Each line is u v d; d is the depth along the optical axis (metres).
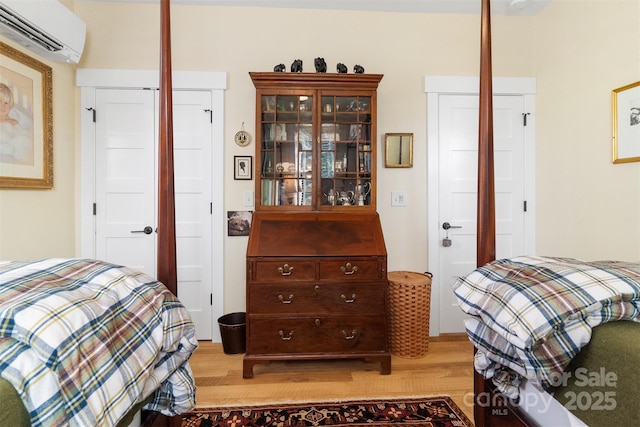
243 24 2.43
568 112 2.25
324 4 2.42
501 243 2.60
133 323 0.89
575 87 2.19
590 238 2.09
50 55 2.03
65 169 2.25
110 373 0.75
